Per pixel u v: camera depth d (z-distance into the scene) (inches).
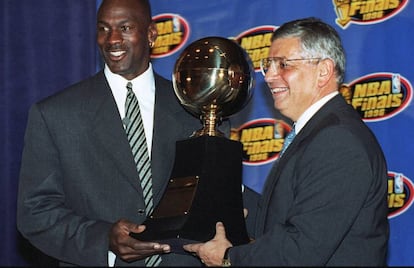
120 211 191.5
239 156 189.2
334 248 170.7
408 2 231.3
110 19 194.7
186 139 189.9
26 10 253.8
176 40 244.1
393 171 230.1
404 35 231.3
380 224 176.6
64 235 188.5
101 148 193.8
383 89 231.6
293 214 175.6
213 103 190.1
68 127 194.5
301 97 182.5
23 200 193.0
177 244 185.2
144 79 200.4
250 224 199.9
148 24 199.6
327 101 182.2
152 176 193.8
